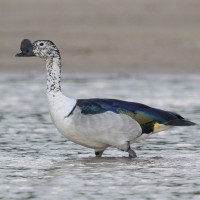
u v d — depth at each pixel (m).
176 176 10.66
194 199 9.29
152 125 11.91
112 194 9.56
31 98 20.28
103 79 24.98
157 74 26.69
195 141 13.77
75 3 38.34
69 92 21.06
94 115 11.72
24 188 9.92
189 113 17.19
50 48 12.15
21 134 14.59
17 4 37.94
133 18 35.59
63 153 12.63
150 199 9.29
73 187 9.96
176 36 32.25
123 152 12.76
